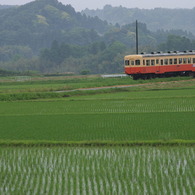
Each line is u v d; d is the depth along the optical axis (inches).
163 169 2331.4
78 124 3654.0
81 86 7613.2
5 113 4569.4
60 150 2763.3
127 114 4156.0
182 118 3774.6
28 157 2625.5
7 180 2220.7
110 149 2753.4
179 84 7436.0
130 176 2236.7
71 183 2156.7
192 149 2689.5
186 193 1990.7
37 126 3607.3
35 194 2017.7
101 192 2023.9
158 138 2974.9
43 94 6323.8
